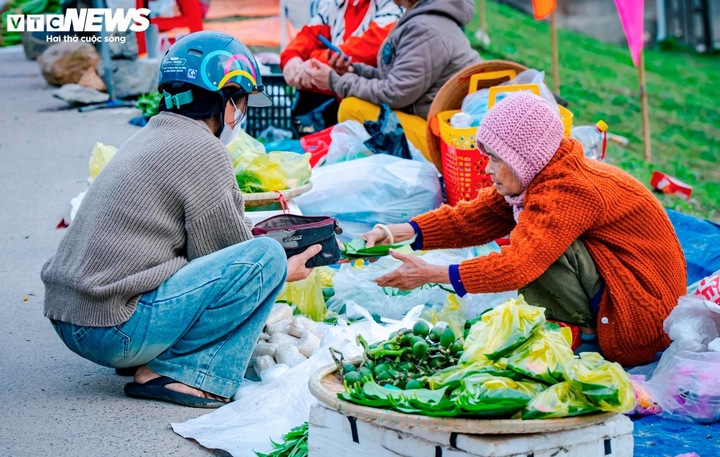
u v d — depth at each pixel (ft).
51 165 24.77
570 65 45.78
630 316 10.81
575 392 7.70
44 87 37.76
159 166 10.19
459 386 7.82
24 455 9.58
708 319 10.78
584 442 7.75
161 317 10.29
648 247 10.86
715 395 10.13
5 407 10.82
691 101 41.96
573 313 11.11
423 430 7.73
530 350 7.91
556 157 10.52
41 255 17.51
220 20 35.88
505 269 10.27
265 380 10.93
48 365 12.25
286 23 28.09
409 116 18.79
